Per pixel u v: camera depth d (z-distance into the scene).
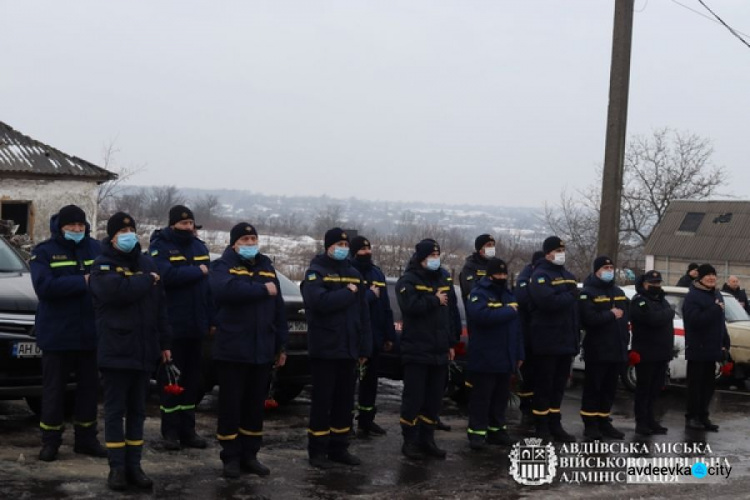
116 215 6.76
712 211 43.94
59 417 7.41
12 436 8.21
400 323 10.93
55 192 25.62
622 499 7.51
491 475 7.99
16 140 26.30
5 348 7.99
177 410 8.10
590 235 37.94
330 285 7.71
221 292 7.14
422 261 8.44
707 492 7.89
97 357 6.83
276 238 49.22
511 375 9.18
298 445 8.70
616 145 13.84
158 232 8.02
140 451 6.90
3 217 24.73
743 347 14.34
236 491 6.92
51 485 6.72
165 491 6.79
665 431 10.31
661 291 10.20
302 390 11.57
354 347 7.83
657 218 45.41
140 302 6.79
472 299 8.81
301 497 6.90
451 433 9.76
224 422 7.30
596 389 9.82
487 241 10.19
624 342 9.74
